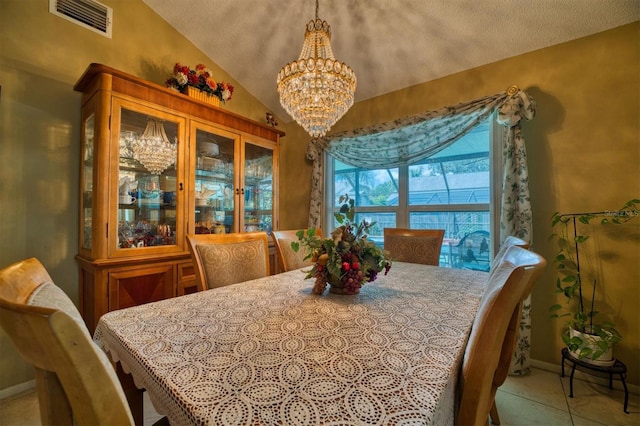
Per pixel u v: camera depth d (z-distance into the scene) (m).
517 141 1.95
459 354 0.70
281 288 1.29
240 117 2.43
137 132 1.85
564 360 1.83
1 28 1.61
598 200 1.79
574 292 1.84
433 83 2.46
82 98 1.88
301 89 1.54
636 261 1.69
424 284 1.37
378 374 0.60
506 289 0.61
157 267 1.89
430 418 0.48
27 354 0.42
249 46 2.53
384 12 2.04
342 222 1.27
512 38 1.99
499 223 2.15
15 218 1.66
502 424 1.41
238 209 2.47
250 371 0.61
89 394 0.40
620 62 1.73
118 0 2.05
